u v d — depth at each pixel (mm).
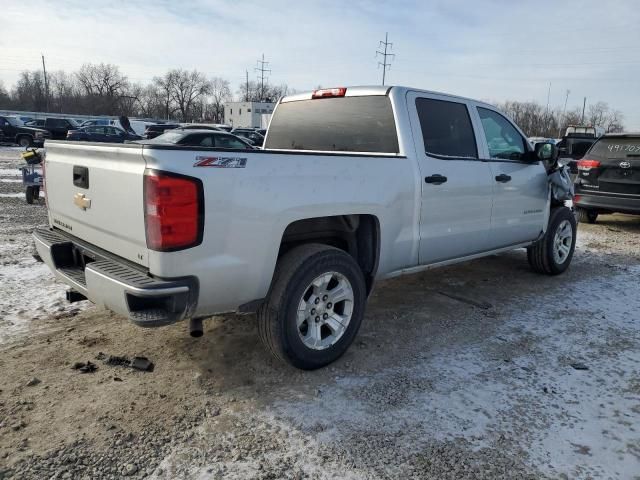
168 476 2578
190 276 2932
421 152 4309
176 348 3990
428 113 4512
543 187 5805
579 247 8203
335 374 3650
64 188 3693
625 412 3262
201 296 3016
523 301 5355
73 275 3467
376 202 3859
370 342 4207
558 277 6320
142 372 3605
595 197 9617
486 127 5148
